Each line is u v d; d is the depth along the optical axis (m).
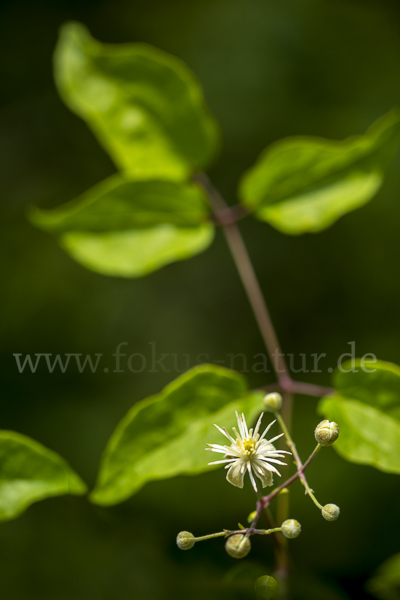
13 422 0.71
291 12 0.87
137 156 0.60
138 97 0.60
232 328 0.78
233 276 0.80
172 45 0.86
